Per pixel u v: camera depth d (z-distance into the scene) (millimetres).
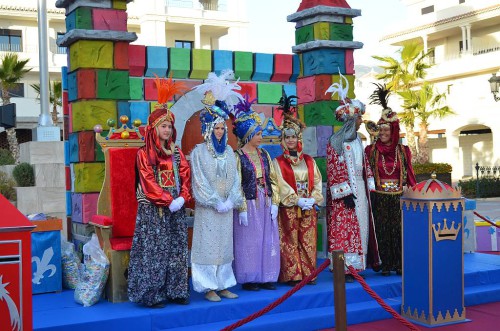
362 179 6547
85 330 4859
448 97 28656
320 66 7512
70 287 6164
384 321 5859
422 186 5738
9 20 30469
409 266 5852
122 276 5547
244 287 6047
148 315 5098
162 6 31891
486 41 30328
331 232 6445
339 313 4453
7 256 3988
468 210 8273
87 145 6270
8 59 24734
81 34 6148
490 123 26375
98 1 6301
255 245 5898
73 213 6684
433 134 30344
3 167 13547
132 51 6746
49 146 10953
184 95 7070
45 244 5961
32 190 10727
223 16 33344
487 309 6258
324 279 6527
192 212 6520
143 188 5262
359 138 6543
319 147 7512
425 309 5676
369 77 30219
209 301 5531
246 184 5895
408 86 26328
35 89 29281
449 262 5723
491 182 23891
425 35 31516
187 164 5523
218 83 5688
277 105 7785
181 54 7016
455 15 29484
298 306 5773
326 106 7500
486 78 27156
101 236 5844
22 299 4031
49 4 30500
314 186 6328
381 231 6656
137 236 5340
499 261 7531
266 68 7582
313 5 7520
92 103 6273
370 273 6863
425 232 5664
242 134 6000
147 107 6898
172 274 5387
